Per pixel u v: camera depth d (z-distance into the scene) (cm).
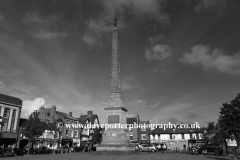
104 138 3023
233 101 2619
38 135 4012
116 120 3039
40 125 4047
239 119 2523
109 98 3191
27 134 3900
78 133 6138
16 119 4181
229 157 2730
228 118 2602
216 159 2275
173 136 6116
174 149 5872
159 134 6266
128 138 3281
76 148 4588
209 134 4550
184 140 5953
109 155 2661
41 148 3597
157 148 4972
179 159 2202
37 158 2266
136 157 2294
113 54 3438
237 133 2556
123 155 2658
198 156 2911
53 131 5050
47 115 5634
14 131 4088
